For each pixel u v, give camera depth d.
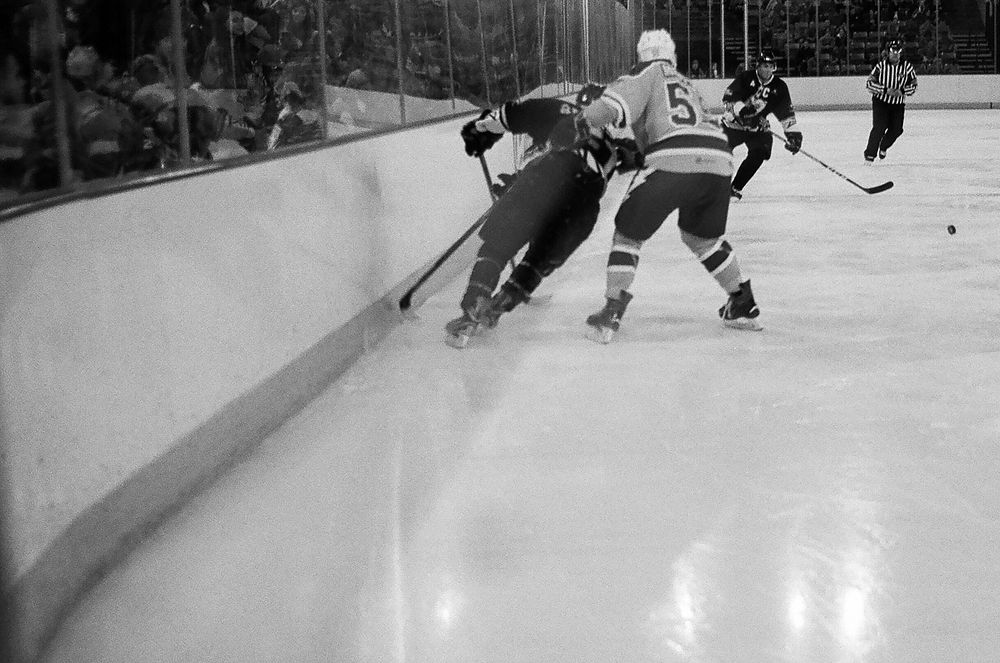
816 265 5.89
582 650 1.92
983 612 2.04
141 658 1.93
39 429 1.99
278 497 2.69
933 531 2.42
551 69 9.73
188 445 2.66
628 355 4.06
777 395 3.51
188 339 2.65
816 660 1.88
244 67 3.38
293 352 3.39
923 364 3.88
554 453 2.98
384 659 1.91
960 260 5.95
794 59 21.72
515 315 4.82
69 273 2.11
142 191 2.41
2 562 1.83
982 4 21.83
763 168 11.56
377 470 2.87
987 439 3.05
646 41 4.29
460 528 2.48
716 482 2.74
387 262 4.48
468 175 6.19
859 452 2.95
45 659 1.94
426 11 5.55
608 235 7.34
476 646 1.95
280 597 2.16
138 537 2.41
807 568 2.24
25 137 2.21
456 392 3.60
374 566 2.29
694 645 1.93
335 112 4.18
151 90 2.75
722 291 5.23
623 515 2.54
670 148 4.14
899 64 11.16
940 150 12.74
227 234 2.89
